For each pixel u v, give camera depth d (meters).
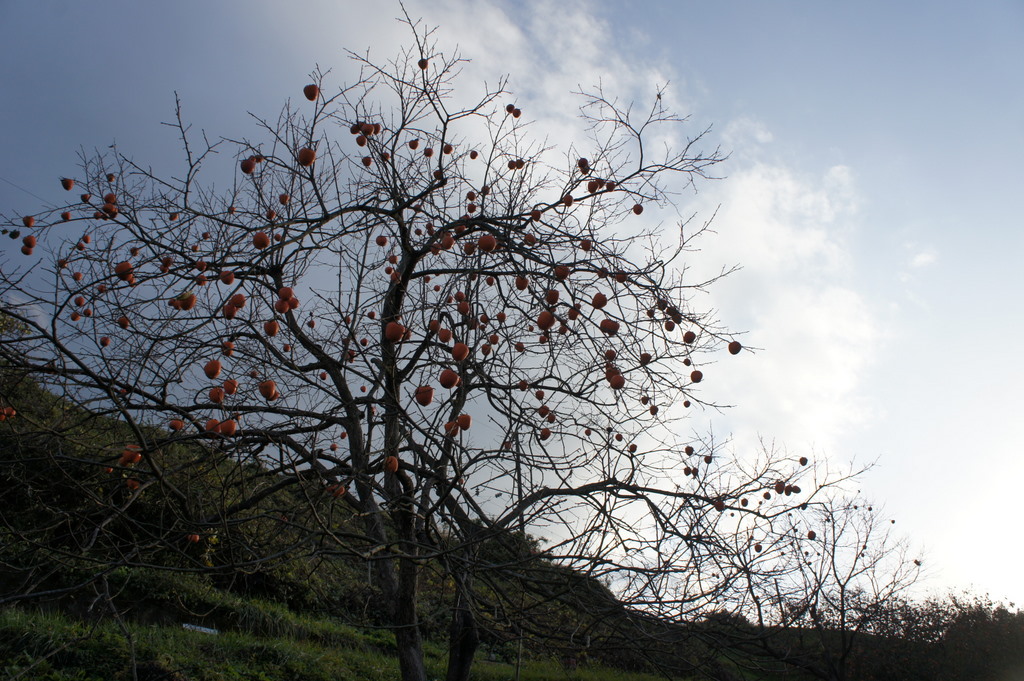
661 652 4.39
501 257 4.38
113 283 3.66
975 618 13.88
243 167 3.93
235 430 3.35
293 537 4.86
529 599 5.68
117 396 3.25
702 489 4.24
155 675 5.62
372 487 3.84
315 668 7.27
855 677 11.56
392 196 4.14
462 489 4.15
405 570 4.66
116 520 4.20
